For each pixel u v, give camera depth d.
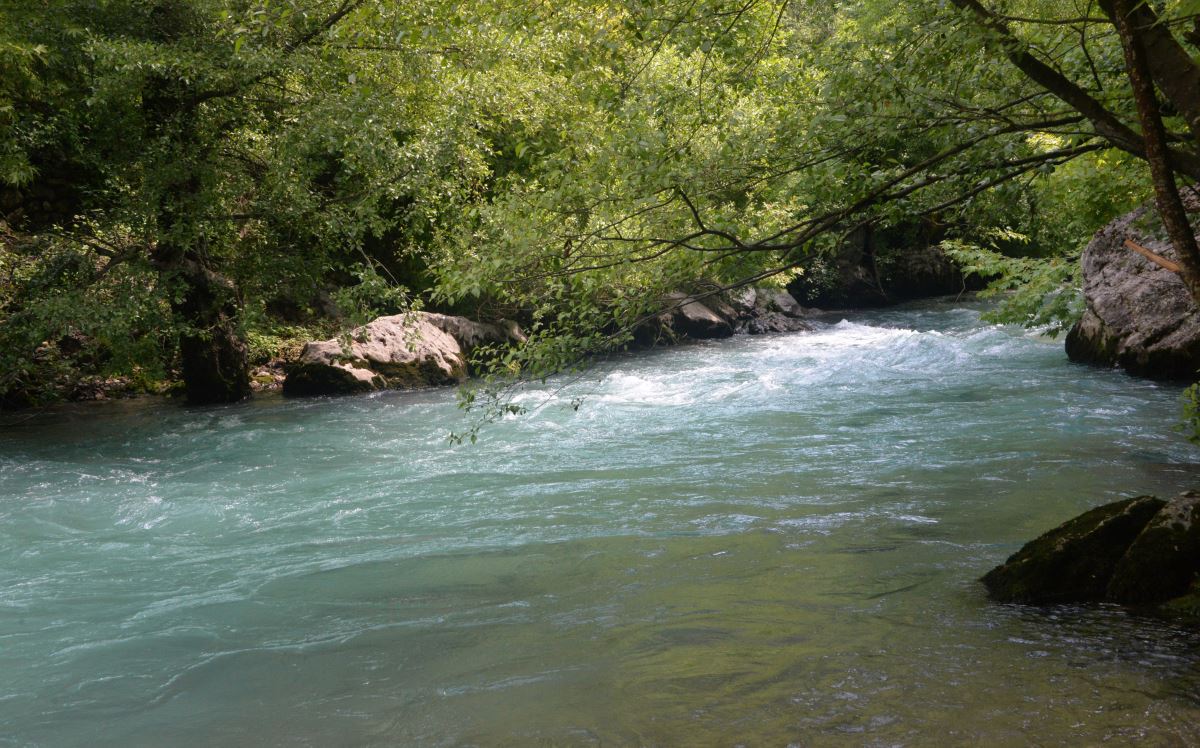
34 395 14.34
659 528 6.84
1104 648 4.15
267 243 14.61
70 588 6.03
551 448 10.00
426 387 15.42
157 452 10.67
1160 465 7.73
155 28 12.79
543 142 6.18
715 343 20.33
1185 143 4.61
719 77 5.89
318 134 12.12
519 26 6.14
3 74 12.06
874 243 27.61
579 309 5.89
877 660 4.21
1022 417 10.17
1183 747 3.25
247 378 14.73
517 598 5.51
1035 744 3.34
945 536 6.19
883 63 5.21
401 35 6.78
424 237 18.59
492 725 3.85
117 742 3.92
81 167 16.83
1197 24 4.20
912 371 14.21
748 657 4.37
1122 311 12.85
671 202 5.61
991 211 5.89
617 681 4.20
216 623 5.30
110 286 12.88
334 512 7.82
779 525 6.71
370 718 4.01
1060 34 5.29
